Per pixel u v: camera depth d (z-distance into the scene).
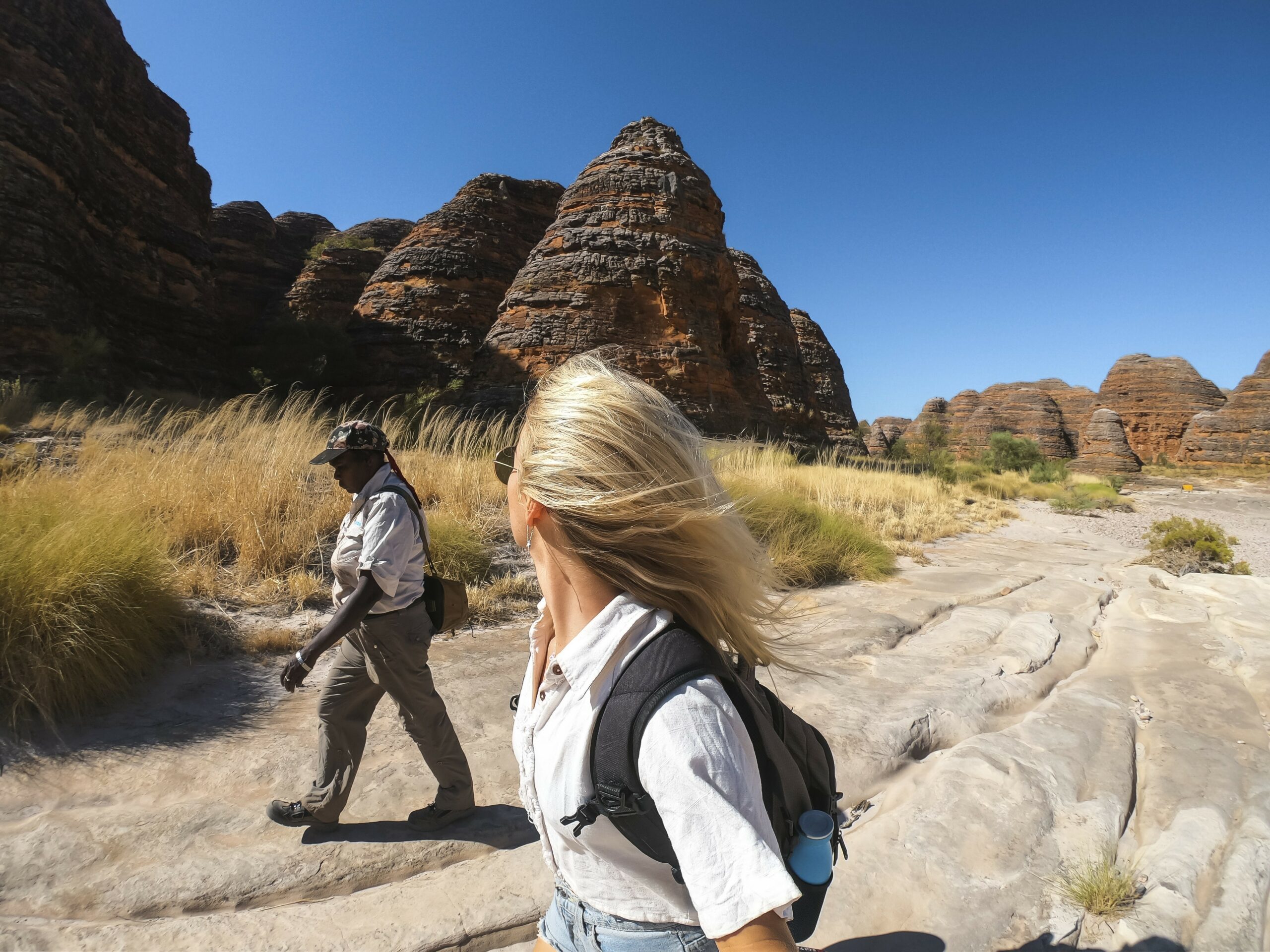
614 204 31.94
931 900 2.59
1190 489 59.69
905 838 2.94
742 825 0.75
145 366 25.34
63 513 5.10
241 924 2.40
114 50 25.28
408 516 2.69
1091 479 58.50
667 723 0.78
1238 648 5.61
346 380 33.09
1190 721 4.26
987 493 32.22
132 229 25.83
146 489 6.82
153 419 11.99
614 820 0.83
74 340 20.58
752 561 0.99
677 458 0.91
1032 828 3.02
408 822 2.99
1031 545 14.92
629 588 0.88
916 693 4.56
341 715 2.82
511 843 2.97
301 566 6.38
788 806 0.90
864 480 17.81
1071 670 5.35
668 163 33.22
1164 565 12.23
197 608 5.39
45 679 3.65
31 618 3.80
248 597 5.77
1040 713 4.31
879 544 9.69
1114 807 3.21
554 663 0.93
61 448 9.06
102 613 4.20
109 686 3.97
